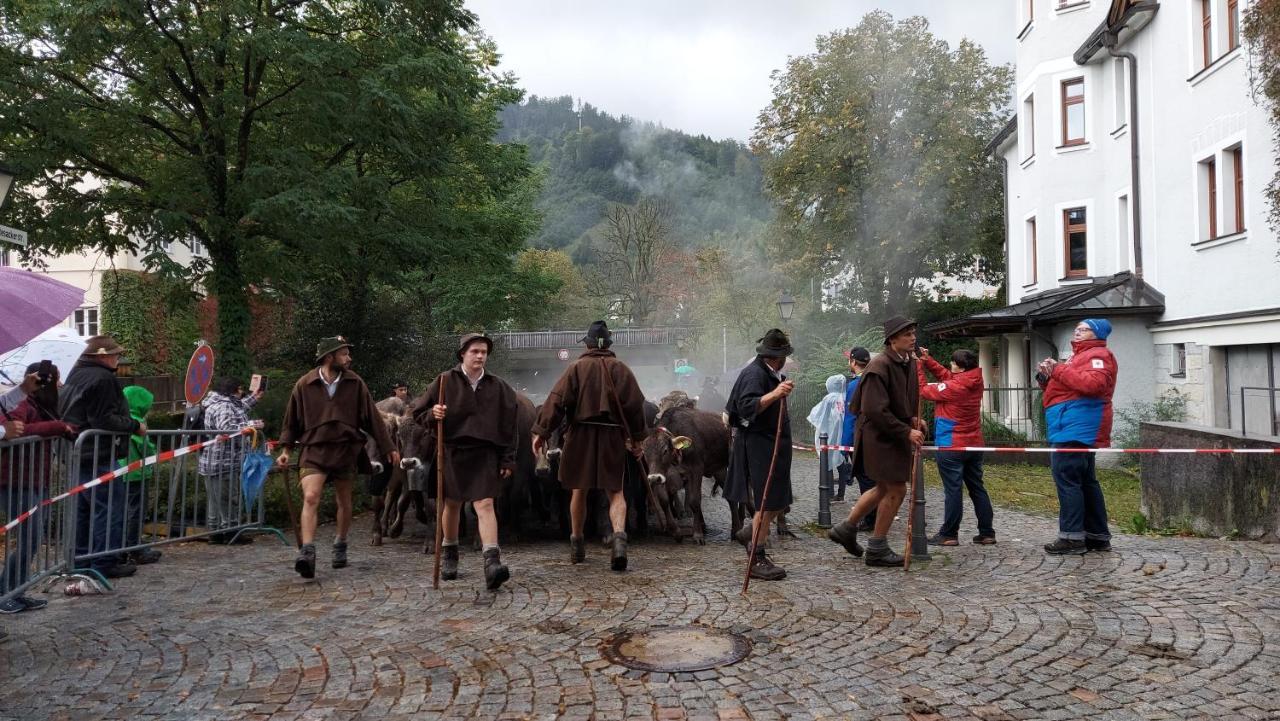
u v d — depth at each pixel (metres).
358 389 7.23
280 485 10.41
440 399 6.57
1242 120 14.25
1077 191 20.73
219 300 16.12
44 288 6.32
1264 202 13.61
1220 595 5.65
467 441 6.57
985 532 8.00
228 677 4.55
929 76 33.06
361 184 15.16
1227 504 8.10
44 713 4.09
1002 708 3.90
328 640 5.18
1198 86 15.69
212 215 14.84
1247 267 14.16
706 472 9.16
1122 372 17.64
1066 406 7.27
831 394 11.86
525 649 4.89
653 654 4.74
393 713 4.01
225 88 15.23
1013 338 23.12
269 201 13.52
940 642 4.84
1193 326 15.77
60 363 9.98
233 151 15.68
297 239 14.73
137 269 29.73
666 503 9.12
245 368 16.25
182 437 8.34
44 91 13.66
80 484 6.98
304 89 14.50
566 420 7.52
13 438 5.83
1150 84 17.72
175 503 9.04
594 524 9.23
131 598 6.39
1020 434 18.09
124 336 29.20
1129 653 4.58
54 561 6.48
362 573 7.17
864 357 10.48
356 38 16.38
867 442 6.84
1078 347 7.32
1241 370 14.77
